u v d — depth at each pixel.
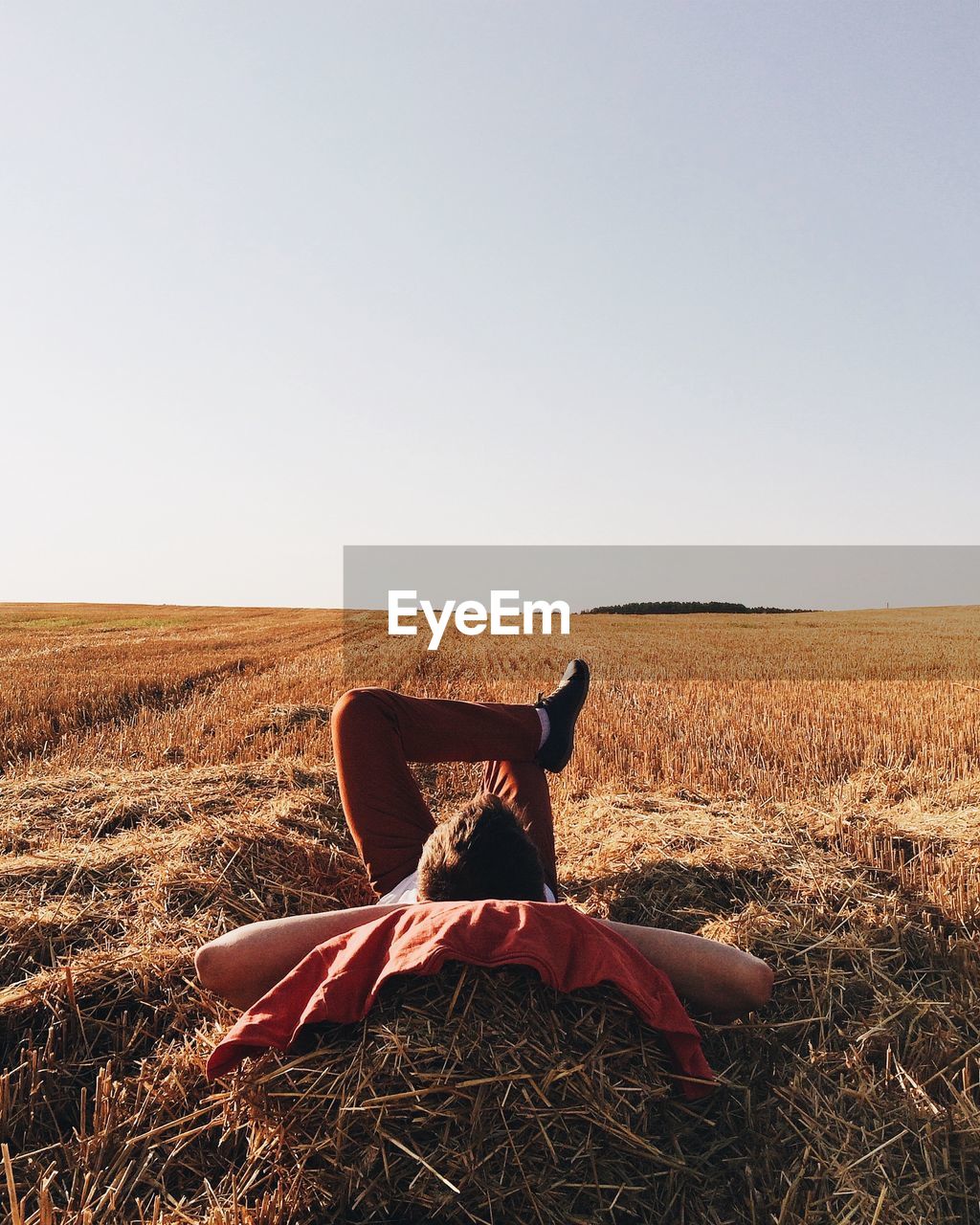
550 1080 1.33
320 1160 1.31
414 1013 1.36
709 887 2.27
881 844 2.68
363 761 1.85
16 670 9.62
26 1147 1.46
